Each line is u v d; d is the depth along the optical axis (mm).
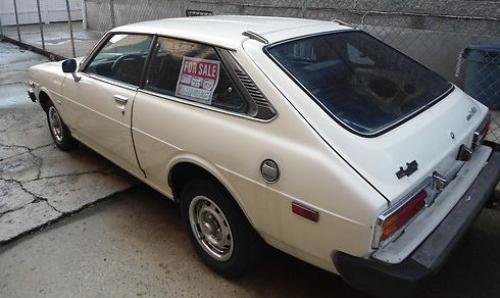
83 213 3723
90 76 3801
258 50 2510
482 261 3072
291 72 2424
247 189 2430
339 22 3279
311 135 2172
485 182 2662
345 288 2842
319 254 2215
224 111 2562
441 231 2211
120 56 3502
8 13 13922
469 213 2371
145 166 3295
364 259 2041
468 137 2693
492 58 5070
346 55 2785
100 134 3777
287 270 3000
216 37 2729
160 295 2801
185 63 2881
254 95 2420
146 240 3354
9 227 3523
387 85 2674
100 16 12477
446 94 2887
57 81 4293
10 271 3053
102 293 2826
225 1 7840
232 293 2803
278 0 7082
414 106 2580
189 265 3066
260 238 2686
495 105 5238
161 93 3025
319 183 2098
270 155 2283
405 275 1953
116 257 3164
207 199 2785
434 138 2398
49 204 3844
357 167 2049
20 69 8867
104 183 4203
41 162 4656
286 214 2268
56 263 3119
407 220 2135
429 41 5992
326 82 2463
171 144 2889
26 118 6027
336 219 2055
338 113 2268
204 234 2953
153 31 3211
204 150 2641
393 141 2203
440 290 2803
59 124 4742
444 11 5816
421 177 2172
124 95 3307
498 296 2756
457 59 5824
